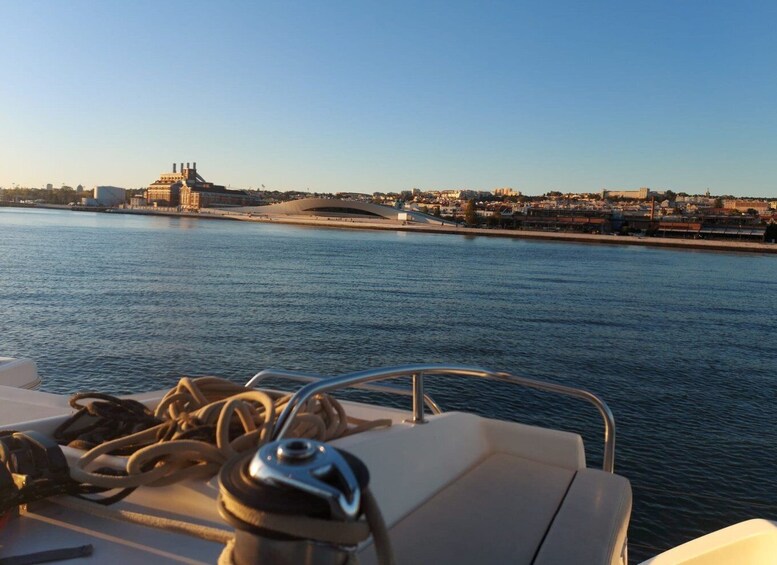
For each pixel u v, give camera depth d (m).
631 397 18.59
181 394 2.35
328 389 2.20
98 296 33.94
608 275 67.75
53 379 17.75
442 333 28.19
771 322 36.66
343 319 30.53
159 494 1.90
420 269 64.75
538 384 3.31
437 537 2.39
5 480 1.77
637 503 11.45
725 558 2.68
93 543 1.80
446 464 2.93
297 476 0.93
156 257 63.00
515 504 2.70
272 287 42.56
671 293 51.94
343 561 1.04
